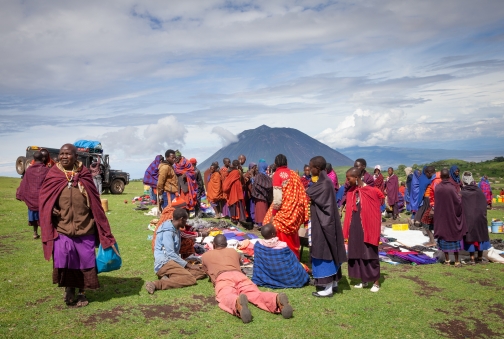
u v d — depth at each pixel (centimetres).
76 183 550
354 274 673
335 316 555
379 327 523
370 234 650
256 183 1195
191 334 487
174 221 701
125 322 518
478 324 542
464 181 862
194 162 1410
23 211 1523
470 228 843
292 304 597
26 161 2245
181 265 693
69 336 473
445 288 687
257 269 683
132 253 881
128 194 2508
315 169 646
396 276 761
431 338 497
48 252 539
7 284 660
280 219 711
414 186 1552
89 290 642
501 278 750
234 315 547
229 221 1371
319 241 627
